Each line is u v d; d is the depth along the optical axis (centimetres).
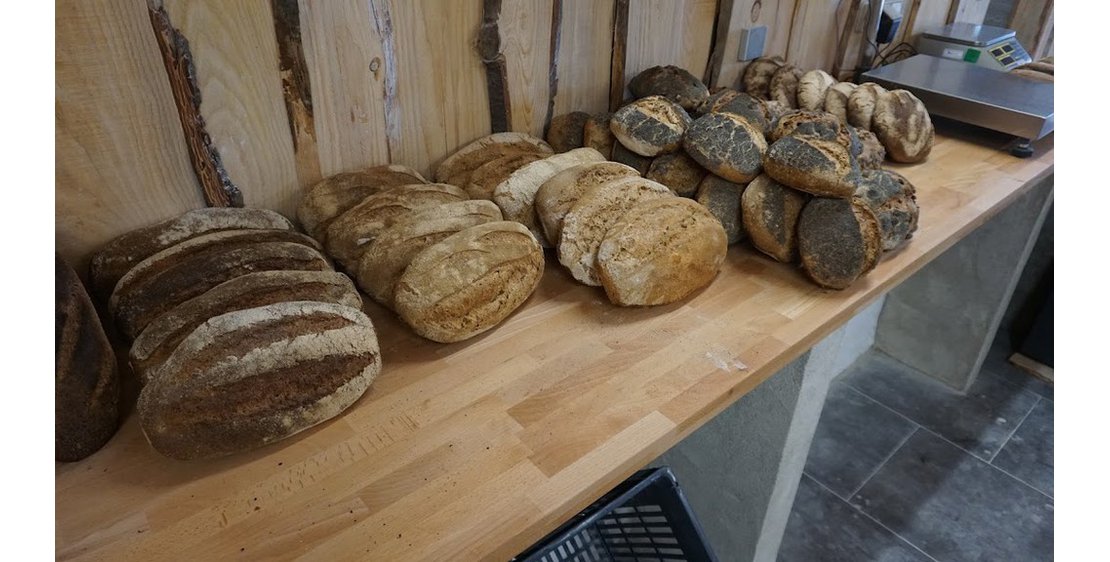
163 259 83
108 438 75
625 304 98
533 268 98
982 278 188
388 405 82
